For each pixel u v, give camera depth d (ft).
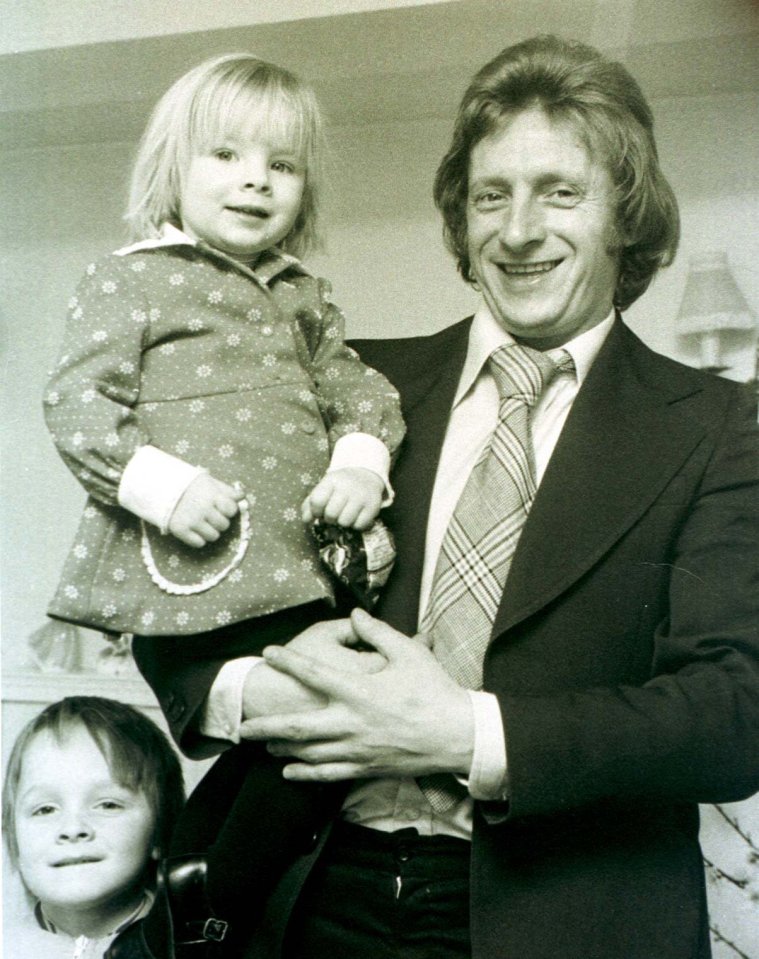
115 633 3.30
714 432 3.41
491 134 3.65
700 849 3.31
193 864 3.61
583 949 2.98
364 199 5.17
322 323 3.82
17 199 5.81
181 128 3.68
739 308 4.89
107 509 3.38
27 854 4.81
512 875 3.09
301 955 3.32
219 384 3.45
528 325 3.60
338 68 4.96
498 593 3.31
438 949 3.20
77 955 4.71
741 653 3.13
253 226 3.61
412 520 3.56
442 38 4.96
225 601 3.27
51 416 3.27
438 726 2.94
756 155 4.85
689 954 2.99
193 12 5.06
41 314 5.88
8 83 5.49
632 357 3.69
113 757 4.92
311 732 2.99
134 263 3.47
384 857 3.27
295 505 3.43
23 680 5.74
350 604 3.57
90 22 5.25
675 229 3.81
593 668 3.20
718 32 4.74
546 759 2.90
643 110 3.72
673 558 3.26
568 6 4.79
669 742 2.93
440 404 3.79
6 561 5.98
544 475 3.40
